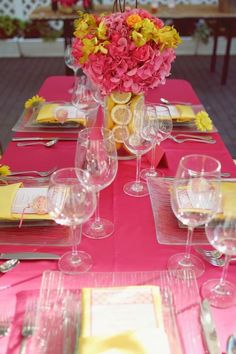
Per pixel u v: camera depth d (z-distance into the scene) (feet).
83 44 4.22
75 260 3.23
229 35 13.35
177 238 3.49
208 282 3.06
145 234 3.55
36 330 2.66
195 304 2.84
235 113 12.26
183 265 3.20
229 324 2.74
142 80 4.25
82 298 2.76
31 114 5.67
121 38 4.05
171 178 4.29
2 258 3.24
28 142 5.00
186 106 5.73
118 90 4.29
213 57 14.88
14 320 2.74
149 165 4.58
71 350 2.53
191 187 3.21
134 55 4.10
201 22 15.94
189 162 3.68
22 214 3.52
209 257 3.29
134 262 3.25
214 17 12.53
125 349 2.42
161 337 2.48
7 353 2.53
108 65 4.16
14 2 15.78
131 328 2.58
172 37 4.22
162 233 3.54
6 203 3.60
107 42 4.09
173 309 2.80
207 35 16.15
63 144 4.99
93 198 3.14
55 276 3.03
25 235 3.47
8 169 4.29
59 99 6.22
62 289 2.93
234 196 3.62
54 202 3.07
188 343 2.58
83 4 12.21
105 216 3.76
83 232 3.54
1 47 16.40
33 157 4.71
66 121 5.32
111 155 3.54
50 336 2.62
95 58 4.13
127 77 4.21
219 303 2.87
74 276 3.04
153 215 3.78
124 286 2.89
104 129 3.97
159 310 2.70
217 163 3.56
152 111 4.24
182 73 15.08
